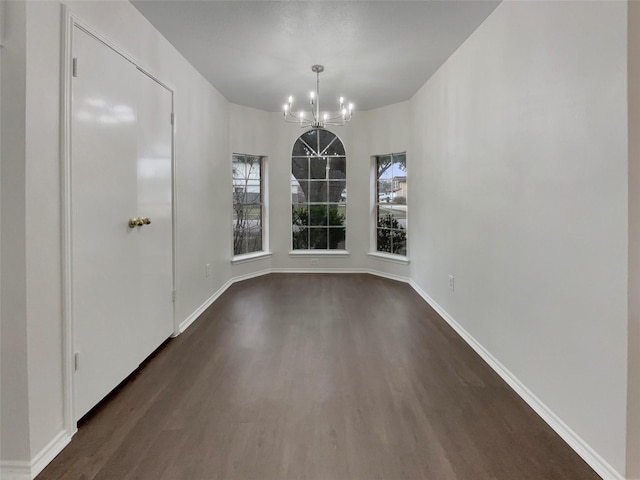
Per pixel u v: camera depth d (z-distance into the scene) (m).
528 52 2.10
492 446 1.75
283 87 4.39
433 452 1.71
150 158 2.69
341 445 1.76
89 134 1.95
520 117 2.19
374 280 5.35
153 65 2.76
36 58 1.58
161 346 2.95
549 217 1.92
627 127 1.41
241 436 1.82
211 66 3.65
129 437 1.81
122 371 2.30
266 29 2.89
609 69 1.49
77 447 1.73
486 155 2.67
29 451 1.55
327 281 5.29
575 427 1.73
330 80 4.15
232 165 5.20
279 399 2.17
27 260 1.54
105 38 2.10
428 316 3.73
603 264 1.54
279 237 5.84
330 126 5.75
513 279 2.29
